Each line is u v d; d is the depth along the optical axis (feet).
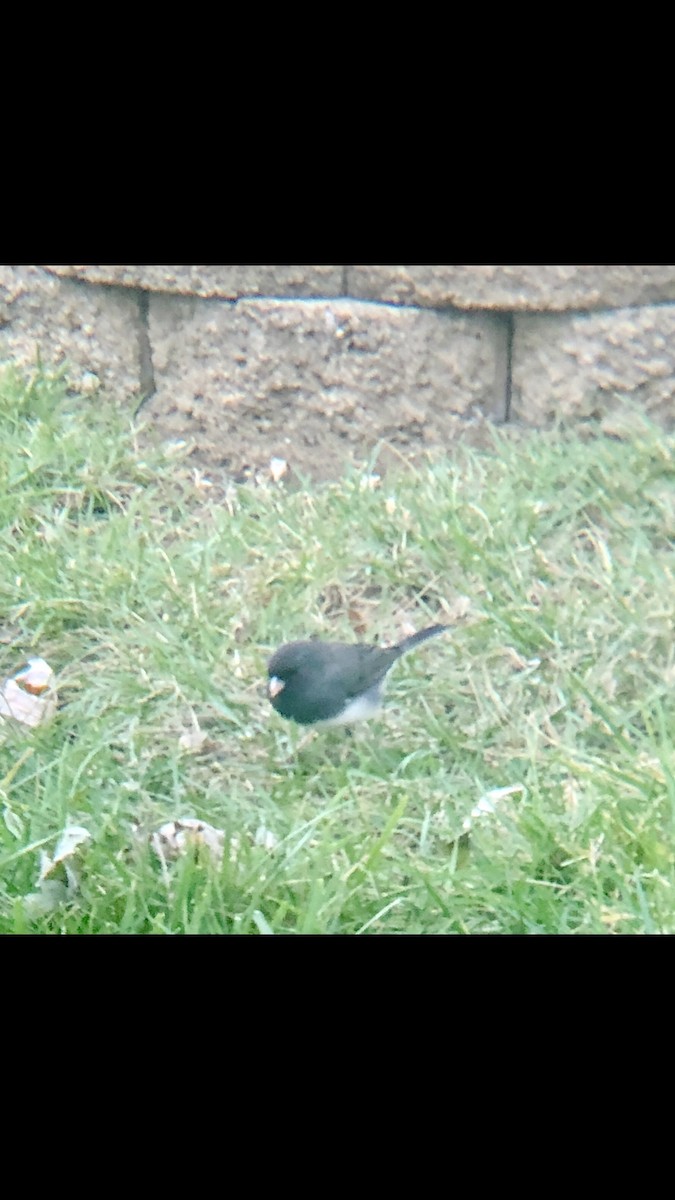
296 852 14.56
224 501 22.54
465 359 22.76
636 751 16.34
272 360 22.90
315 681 16.71
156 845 14.97
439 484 21.86
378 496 21.76
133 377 23.90
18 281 23.97
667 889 13.84
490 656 18.35
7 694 17.60
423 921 14.16
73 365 24.18
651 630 18.37
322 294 22.66
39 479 22.33
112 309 23.63
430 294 22.35
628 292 22.15
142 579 20.11
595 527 20.95
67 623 19.47
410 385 22.77
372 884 14.34
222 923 13.92
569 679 17.57
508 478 21.80
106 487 22.35
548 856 14.57
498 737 17.08
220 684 18.03
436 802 15.89
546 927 13.94
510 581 19.75
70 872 14.47
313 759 16.99
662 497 21.20
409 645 17.42
